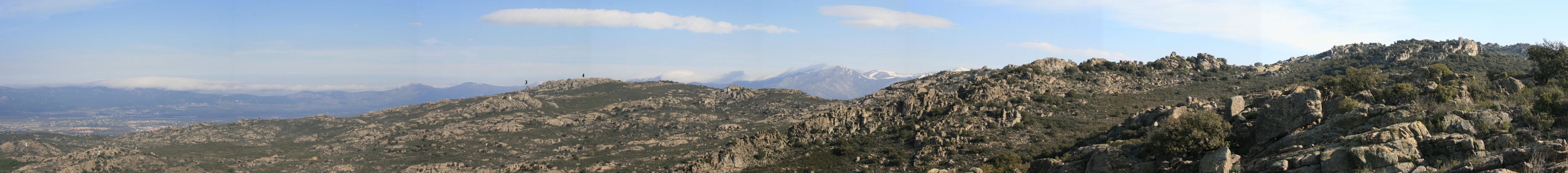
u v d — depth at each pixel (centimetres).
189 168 18200
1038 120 14262
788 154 14450
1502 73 8775
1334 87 9306
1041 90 17625
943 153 12325
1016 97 16388
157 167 18338
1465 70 19962
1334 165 5675
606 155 18162
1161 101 17175
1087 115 14900
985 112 14788
